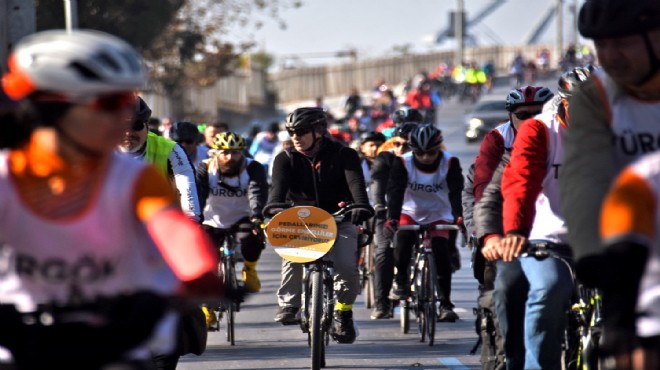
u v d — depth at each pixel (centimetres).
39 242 754
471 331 2327
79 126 731
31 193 750
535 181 1116
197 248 722
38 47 718
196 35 9600
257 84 15175
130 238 759
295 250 1823
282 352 2086
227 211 2256
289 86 17538
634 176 720
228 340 2197
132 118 1488
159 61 9619
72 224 749
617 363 726
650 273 729
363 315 2581
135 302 718
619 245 712
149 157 1528
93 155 744
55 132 736
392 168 2250
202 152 2845
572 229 839
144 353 757
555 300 1081
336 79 18438
